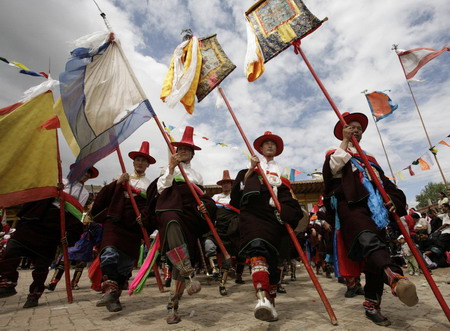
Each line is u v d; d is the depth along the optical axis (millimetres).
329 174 2877
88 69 4012
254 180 2793
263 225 2639
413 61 4477
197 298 4387
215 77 3574
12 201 3930
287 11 3297
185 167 3582
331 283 5840
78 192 4734
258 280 2414
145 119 3684
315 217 7730
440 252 7488
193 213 3127
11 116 4223
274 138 3332
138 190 3934
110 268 3340
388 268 2260
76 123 3893
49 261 4180
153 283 6723
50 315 3408
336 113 2979
